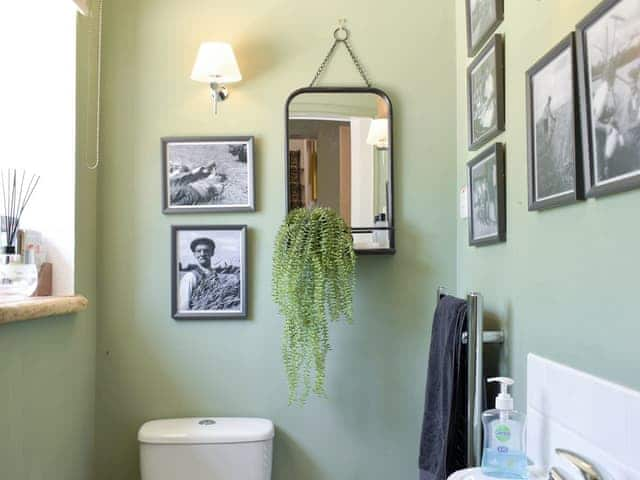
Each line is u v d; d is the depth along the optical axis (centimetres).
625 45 94
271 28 213
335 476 207
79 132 197
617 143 97
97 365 209
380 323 209
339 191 209
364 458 208
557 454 108
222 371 209
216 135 212
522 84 143
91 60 207
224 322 210
